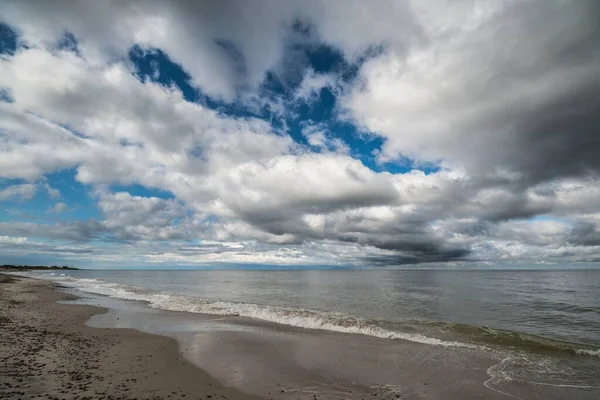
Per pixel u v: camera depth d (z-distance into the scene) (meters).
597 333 17.41
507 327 18.95
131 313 22.94
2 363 9.52
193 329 17.55
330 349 13.47
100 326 17.81
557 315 23.17
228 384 9.23
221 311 23.70
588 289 45.59
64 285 50.41
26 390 7.59
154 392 8.23
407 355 12.65
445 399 8.55
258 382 9.48
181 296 36.34
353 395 8.68
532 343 14.48
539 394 8.94
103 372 9.57
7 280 54.81
